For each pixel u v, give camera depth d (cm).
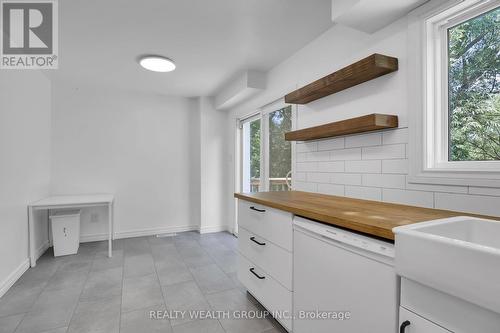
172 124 436
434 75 149
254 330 178
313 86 205
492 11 131
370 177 183
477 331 70
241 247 228
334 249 124
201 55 273
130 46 251
